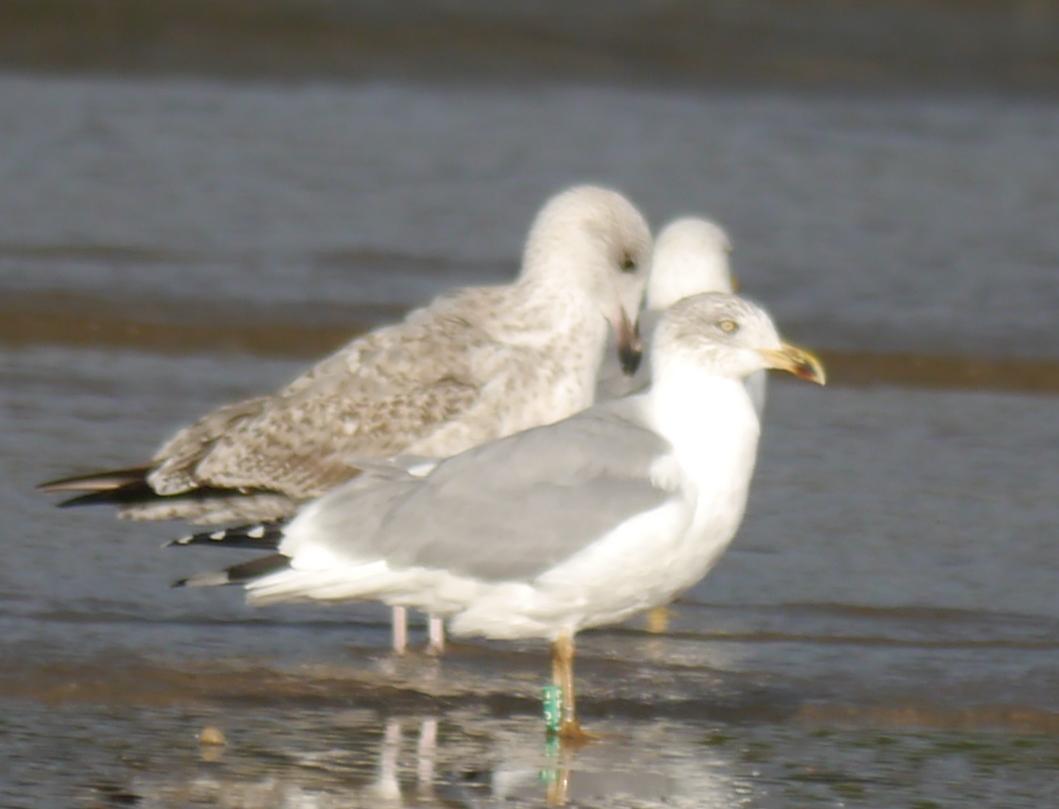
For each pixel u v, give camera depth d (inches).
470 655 480.4
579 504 408.8
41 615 487.8
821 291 890.1
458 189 1093.8
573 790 389.7
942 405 727.7
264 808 376.2
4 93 1299.2
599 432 417.1
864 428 692.7
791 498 605.6
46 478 596.4
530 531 408.5
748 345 419.2
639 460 411.5
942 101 1467.8
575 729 422.9
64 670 451.2
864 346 802.2
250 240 955.3
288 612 507.8
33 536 546.9
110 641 472.4
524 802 382.0
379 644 486.9
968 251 975.0
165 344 781.3
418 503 414.6
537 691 454.6
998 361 787.4
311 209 1027.3
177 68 1444.4
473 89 1441.9
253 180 1087.6
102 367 740.0
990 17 1800.0
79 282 857.5
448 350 492.1
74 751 406.3
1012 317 853.8
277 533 429.7
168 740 414.3
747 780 398.9
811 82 1531.7
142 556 538.9
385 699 445.1
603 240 495.5
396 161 1160.8
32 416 665.6
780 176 1158.3
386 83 1444.4
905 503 603.8
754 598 521.0
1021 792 396.5
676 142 1259.2
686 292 590.9
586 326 494.9
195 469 495.2
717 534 420.5
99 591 509.4
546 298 494.3
